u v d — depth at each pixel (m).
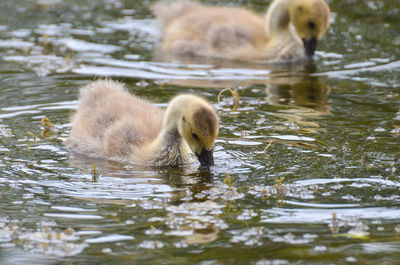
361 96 16.67
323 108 15.77
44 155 13.13
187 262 8.82
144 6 26.53
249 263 8.77
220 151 13.16
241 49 20.59
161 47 21.81
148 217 10.15
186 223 9.93
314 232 9.59
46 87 17.39
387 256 8.86
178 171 12.46
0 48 21.09
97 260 8.88
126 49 21.36
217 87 17.64
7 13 25.28
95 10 25.92
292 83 18.02
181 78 18.45
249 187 11.33
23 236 9.56
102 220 10.07
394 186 11.23
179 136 12.86
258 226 9.80
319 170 12.02
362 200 10.68
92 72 18.83
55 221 10.02
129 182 11.77
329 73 18.94
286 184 11.33
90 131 13.78
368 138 13.63
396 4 25.92
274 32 20.97
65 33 22.89
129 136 13.33
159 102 16.19
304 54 20.66
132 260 8.88
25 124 14.77
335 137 13.76
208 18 21.58
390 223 9.84
